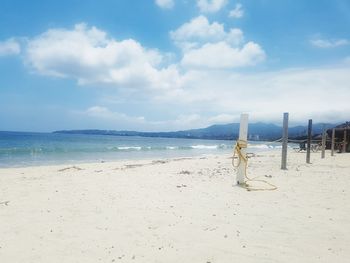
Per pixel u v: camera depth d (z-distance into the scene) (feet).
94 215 23.38
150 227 20.65
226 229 20.17
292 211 24.29
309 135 61.00
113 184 36.50
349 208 25.16
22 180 40.37
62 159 88.94
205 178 40.81
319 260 15.57
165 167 55.98
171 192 31.55
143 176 43.14
